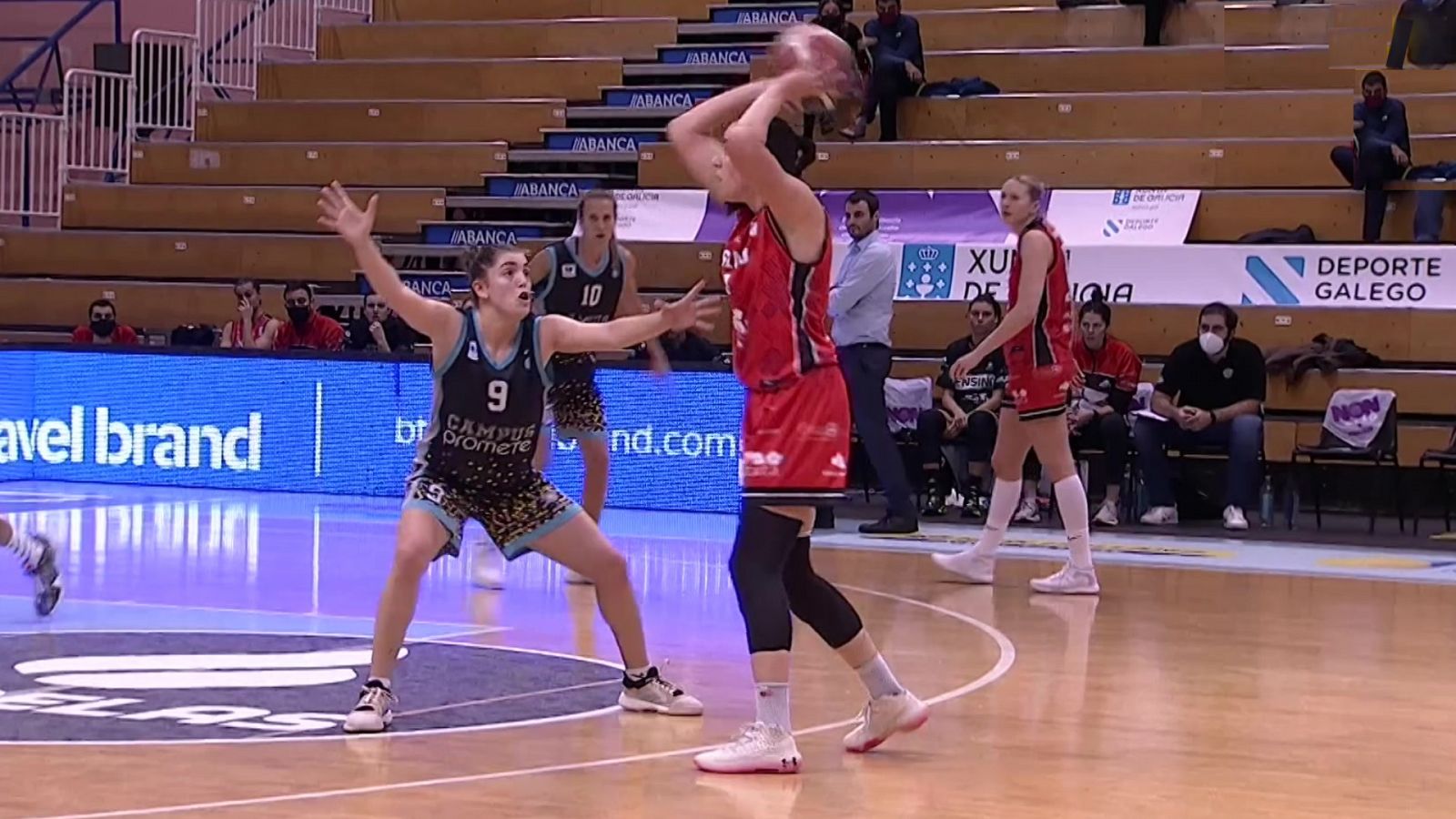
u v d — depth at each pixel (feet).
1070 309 32.60
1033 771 18.63
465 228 59.82
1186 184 54.08
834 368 18.57
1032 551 39.58
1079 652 26.48
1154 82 57.72
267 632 26.61
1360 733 21.02
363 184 63.10
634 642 21.27
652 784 17.60
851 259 41.57
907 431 48.01
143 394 49.90
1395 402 44.39
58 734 19.20
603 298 30.53
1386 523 46.44
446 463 20.66
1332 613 30.83
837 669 24.45
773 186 17.81
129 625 27.12
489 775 17.78
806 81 18.01
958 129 57.36
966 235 53.83
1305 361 47.55
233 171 64.69
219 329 57.52
